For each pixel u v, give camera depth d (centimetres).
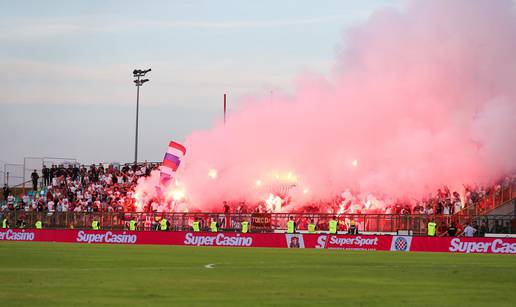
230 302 3259
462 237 8056
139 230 10606
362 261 6181
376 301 3356
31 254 6900
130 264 5634
